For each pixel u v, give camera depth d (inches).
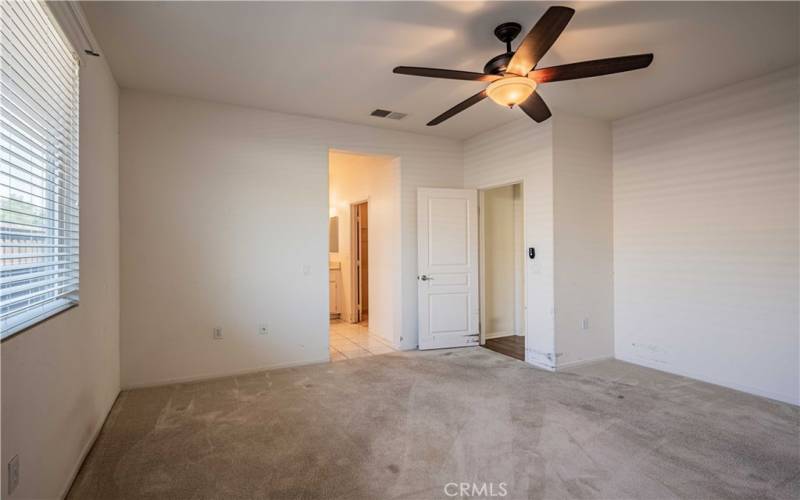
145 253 140.6
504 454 93.4
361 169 238.1
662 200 157.2
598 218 170.9
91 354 97.9
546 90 140.0
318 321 169.8
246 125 157.0
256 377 150.8
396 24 99.6
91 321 98.3
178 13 94.4
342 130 175.9
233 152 154.8
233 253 154.3
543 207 162.7
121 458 91.8
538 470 86.7
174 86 137.1
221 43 108.8
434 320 192.7
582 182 166.7
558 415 114.9
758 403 123.3
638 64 88.0
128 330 137.9
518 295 225.1
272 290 161.0
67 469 79.8
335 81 133.4
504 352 187.5
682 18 96.4
